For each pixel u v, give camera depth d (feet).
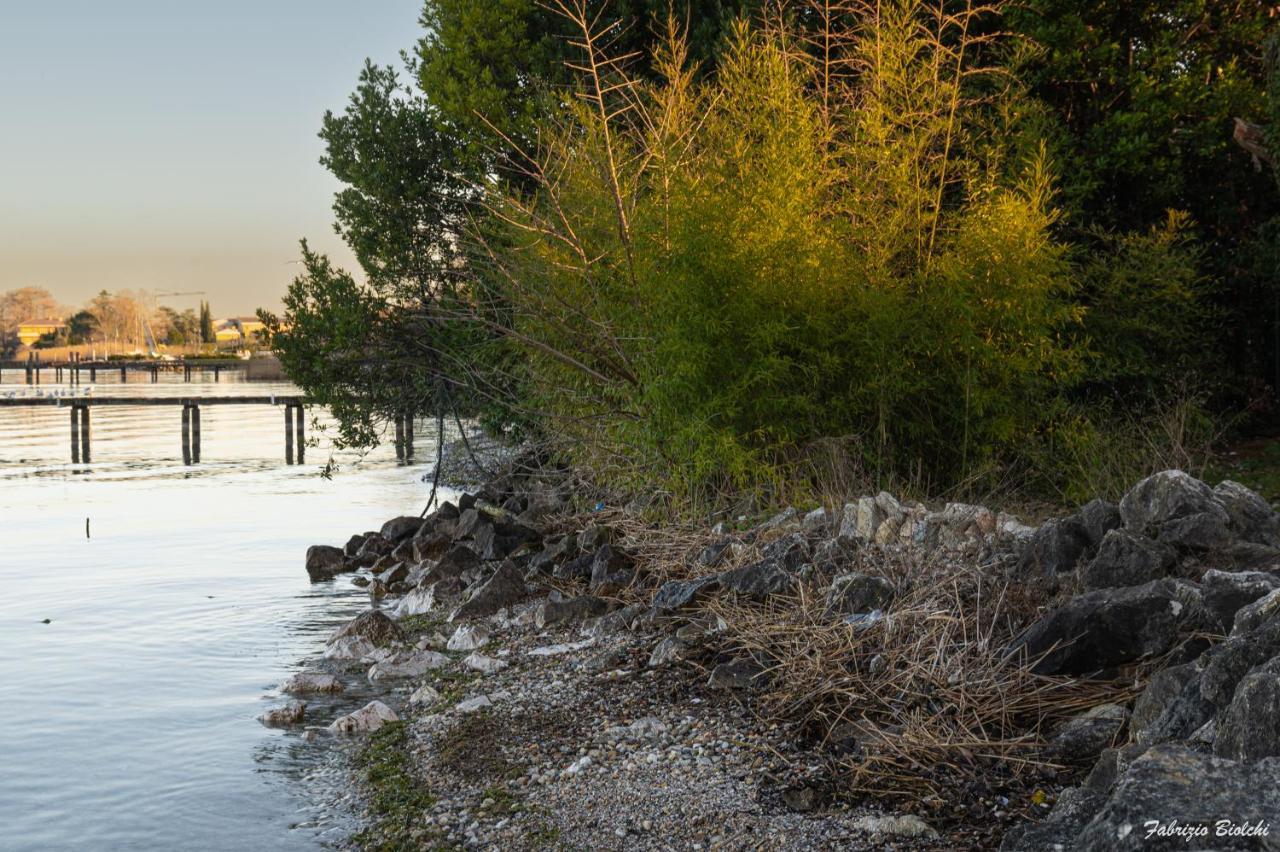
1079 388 44.14
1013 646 19.17
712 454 35.27
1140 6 49.47
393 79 63.10
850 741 17.51
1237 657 13.64
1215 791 10.25
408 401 62.23
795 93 39.11
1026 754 16.08
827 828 14.78
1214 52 51.88
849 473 34.32
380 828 16.46
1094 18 49.32
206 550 47.85
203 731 21.89
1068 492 35.94
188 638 30.55
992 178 39.22
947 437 36.73
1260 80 52.13
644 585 30.58
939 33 39.37
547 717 20.68
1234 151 50.06
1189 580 19.13
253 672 26.71
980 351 35.37
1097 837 10.29
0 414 185.57
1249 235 51.72
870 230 38.14
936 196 38.70
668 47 56.39
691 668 22.43
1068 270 38.58
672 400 35.63
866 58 41.27
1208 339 46.24
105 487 76.23
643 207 37.42
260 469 90.48
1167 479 22.61
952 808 14.97
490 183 52.24
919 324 35.60
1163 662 17.34
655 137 37.19
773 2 50.96
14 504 66.13
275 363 280.10
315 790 18.35
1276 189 50.44
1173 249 46.14
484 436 69.36
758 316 34.91
